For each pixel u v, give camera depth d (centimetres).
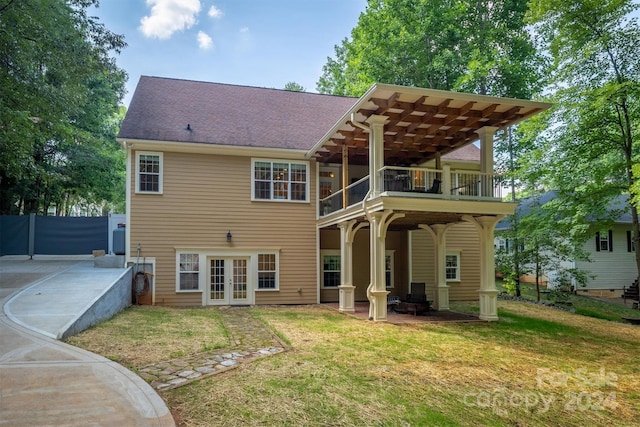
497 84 2175
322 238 1535
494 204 1077
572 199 1426
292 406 445
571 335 943
